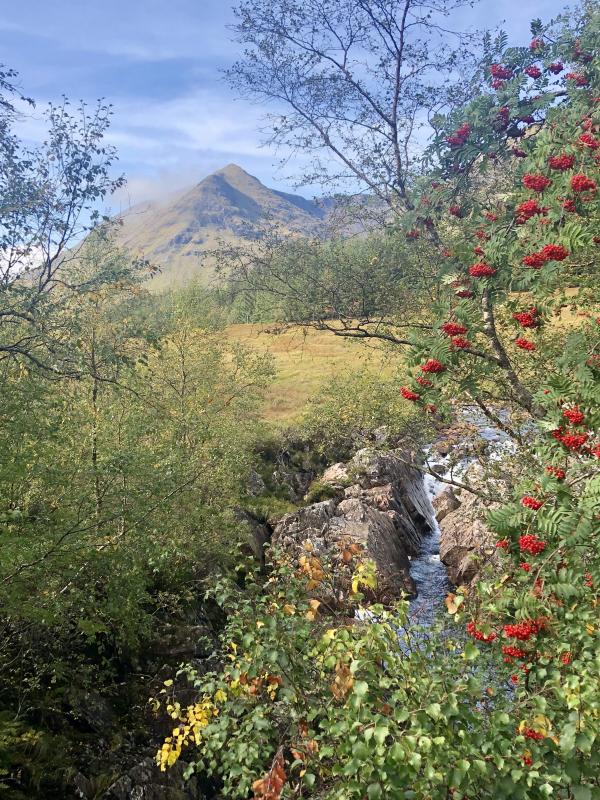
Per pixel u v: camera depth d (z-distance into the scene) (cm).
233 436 2084
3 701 1041
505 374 1148
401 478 2625
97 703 1116
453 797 463
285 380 3984
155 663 1273
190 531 1558
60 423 1162
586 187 659
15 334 1172
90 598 1143
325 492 2484
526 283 715
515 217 768
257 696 678
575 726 438
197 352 2214
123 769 1004
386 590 1708
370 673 541
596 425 525
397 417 1738
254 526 2069
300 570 805
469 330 712
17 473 1005
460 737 463
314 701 622
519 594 555
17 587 977
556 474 538
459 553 1952
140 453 1287
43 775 921
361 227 1261
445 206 1045
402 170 1213
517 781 447
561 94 909
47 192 1127
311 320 1283
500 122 962
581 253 972
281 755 558
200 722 674
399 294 1222
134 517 1159
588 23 911
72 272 1272
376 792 434
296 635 673
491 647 636
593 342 604
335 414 2231
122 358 1179
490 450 1321
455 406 1277
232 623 727
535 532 547
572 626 544
